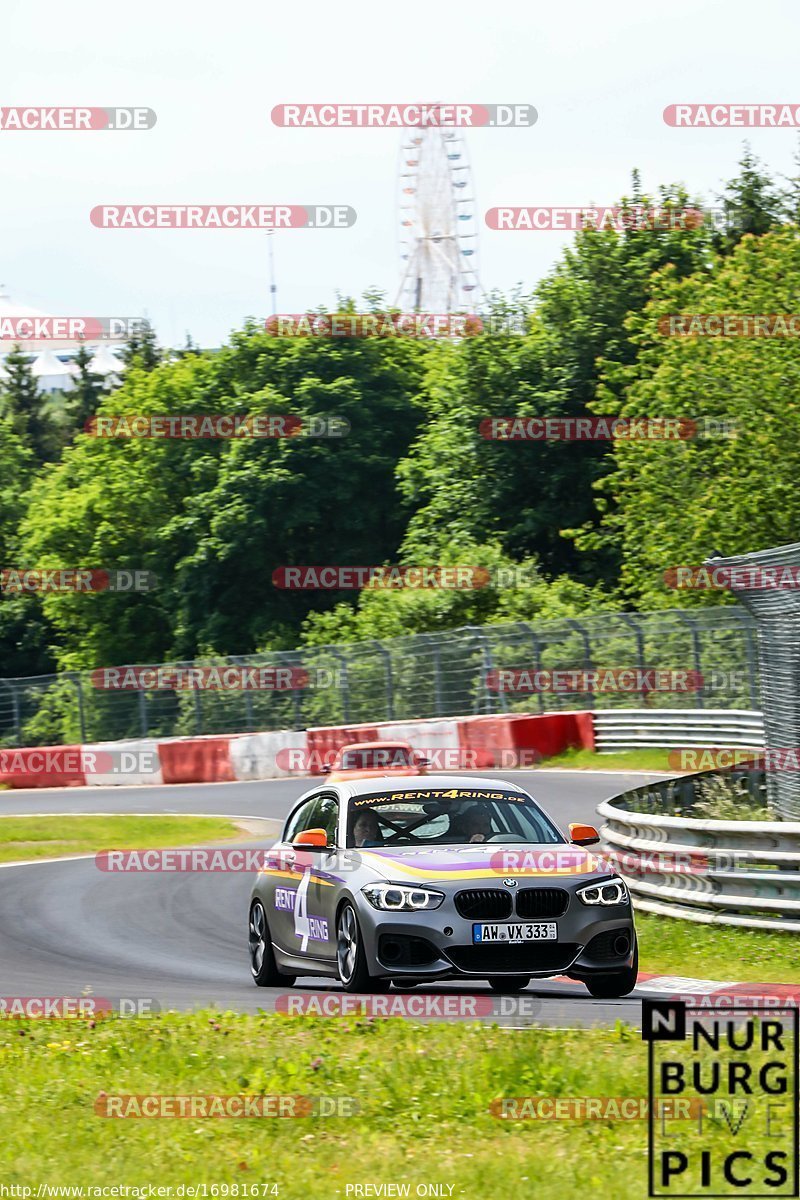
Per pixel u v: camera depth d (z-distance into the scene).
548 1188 19.44
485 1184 19.80
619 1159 20.70
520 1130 22.58
